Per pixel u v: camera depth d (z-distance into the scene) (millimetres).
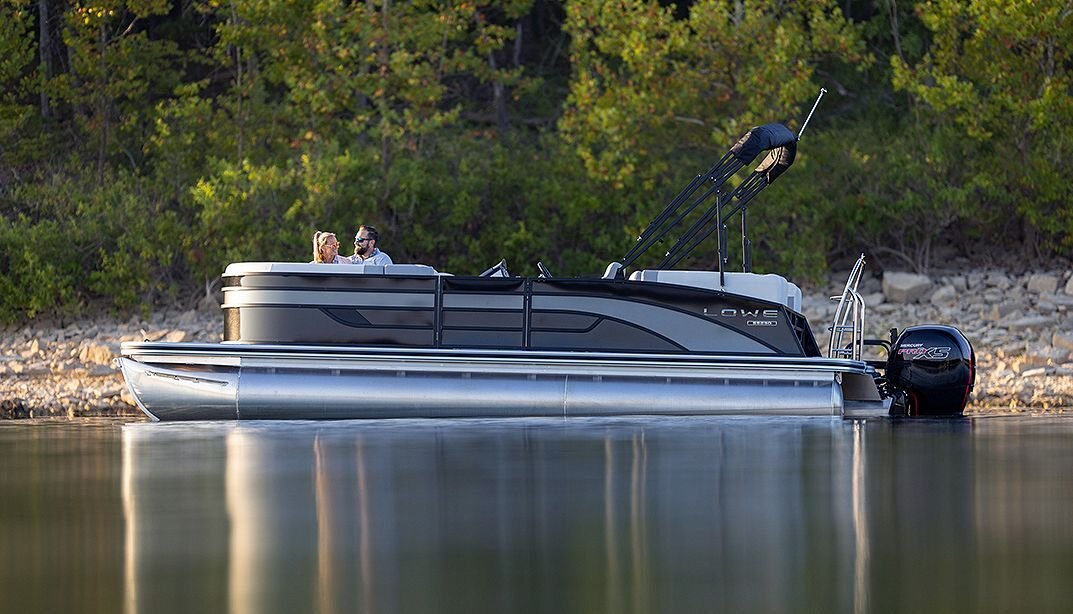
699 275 40094
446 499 24578
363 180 82062
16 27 87062
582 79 83938
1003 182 85875
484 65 87812
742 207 42406
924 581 18125
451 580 18312
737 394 38531
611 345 38875
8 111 86500
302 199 79438
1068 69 89312
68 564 19406
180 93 84250
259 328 39250
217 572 18859
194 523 22422
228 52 87438
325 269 39031
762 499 24484
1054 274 82938
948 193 83375
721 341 38906
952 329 41344
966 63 85562
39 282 76312
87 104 91188
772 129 40844
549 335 38906
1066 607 16812
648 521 22328
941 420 39844
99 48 86500
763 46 81000
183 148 84188
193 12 106312
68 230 79188
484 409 38438
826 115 101875
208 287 80250
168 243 79438
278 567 19172
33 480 27328
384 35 81125
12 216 84562
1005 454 30797
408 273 39031
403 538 21078
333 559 19641
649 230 42562
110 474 28141
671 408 38500
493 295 38906
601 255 85250
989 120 85125
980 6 81375
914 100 95312
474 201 82688
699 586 17922
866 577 18375
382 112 81438
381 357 38594
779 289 39750
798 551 20047
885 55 102250
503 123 101125
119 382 55812
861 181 88000
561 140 88312
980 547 20266
